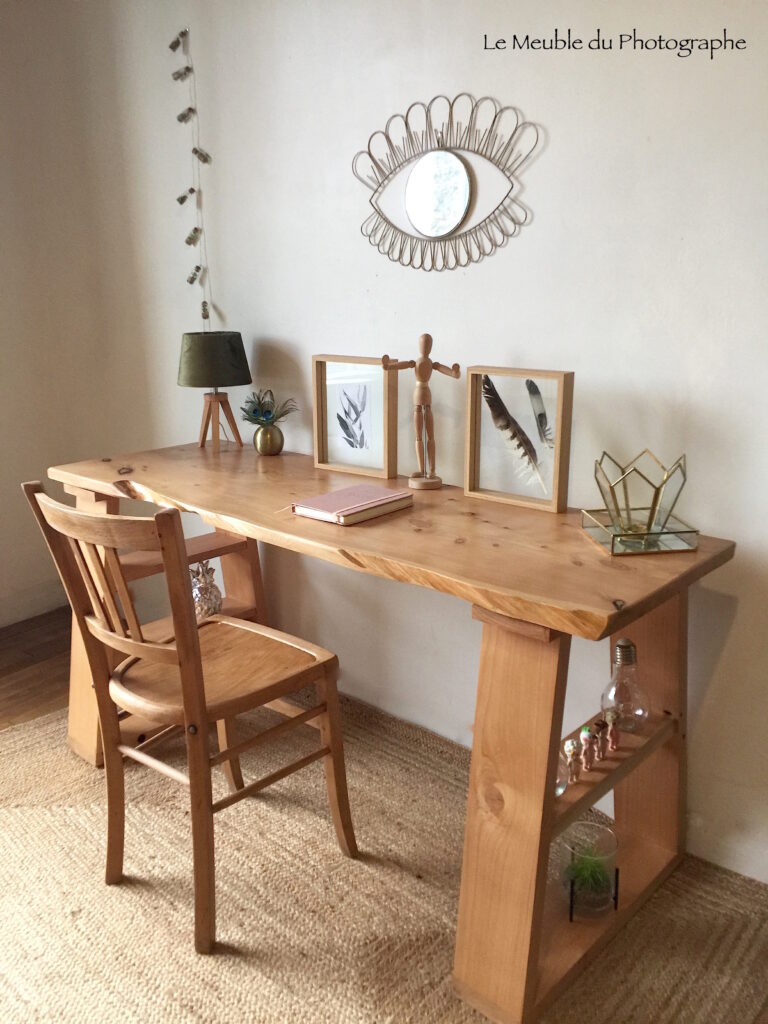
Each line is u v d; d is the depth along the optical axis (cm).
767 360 156
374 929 170
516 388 182
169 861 190
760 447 160
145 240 268
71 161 282
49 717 254
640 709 168
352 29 203
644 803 187
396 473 210
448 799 210
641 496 178
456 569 144
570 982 155
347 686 255
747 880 181
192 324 264
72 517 151
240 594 258
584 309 178
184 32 238
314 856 191
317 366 215
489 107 183
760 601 166
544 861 142
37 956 164
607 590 134
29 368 313
